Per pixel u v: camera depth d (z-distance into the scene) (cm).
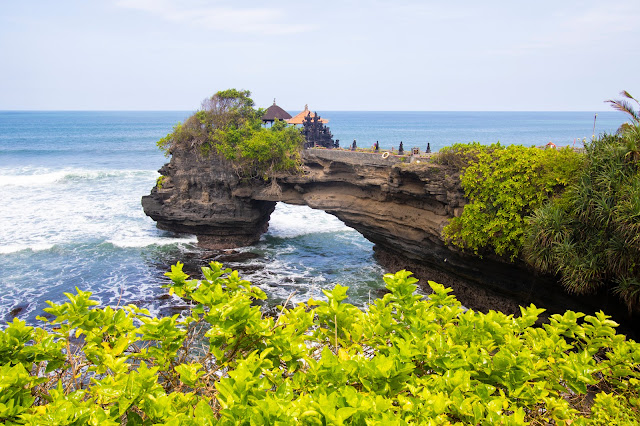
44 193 5388
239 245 4012
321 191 3650
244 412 430
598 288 1997
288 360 554
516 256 2302
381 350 583
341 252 3912
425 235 2936
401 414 468
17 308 2597
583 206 1897
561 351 631
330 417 405
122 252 3659
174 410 477
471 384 558
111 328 613
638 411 605
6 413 442
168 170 3941
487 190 2378
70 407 435
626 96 1994
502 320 653
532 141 13588
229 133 3750
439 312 692
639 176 1762
